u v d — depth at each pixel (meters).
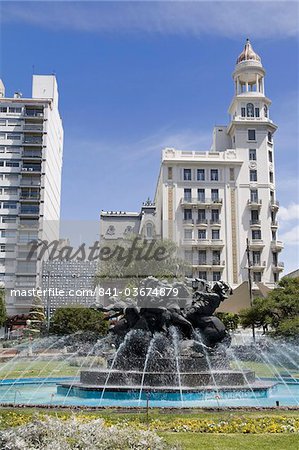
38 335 52.19
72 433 7.09
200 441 8.39
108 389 14.43
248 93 82.81
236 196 77.31
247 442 8.36
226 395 14.66
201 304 18.12
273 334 39.59
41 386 18.75
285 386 19.08
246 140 79.88
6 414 10.74
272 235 77.62
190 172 77.50
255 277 74.62
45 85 89.19
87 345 46.50
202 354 16.55
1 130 83.06
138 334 17.28
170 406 12.39
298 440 8.50
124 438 7.09
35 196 80.88
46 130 83.62
